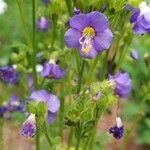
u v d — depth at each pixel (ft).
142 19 0.92
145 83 1.41
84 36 0.82
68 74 1.10
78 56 0.92
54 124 1.18
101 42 0.82
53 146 0.95
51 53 1.06
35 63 1.04
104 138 1.26
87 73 0.98
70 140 1.04
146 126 2.19
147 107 2.16
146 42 2.27
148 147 2.24
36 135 0.94
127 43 1.08
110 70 1.05
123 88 0.93
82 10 0.85
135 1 0.89
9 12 2.33
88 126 0.84
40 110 0.87
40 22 1.38
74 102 0.85
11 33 2.31
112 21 0.87
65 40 0.83
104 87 0.84
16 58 1.23
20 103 1.44
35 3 1.03
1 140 1.40
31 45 1.04
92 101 0.83
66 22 0.99
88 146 1.00
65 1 0.94
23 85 1.36
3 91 1.73
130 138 2.23
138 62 2.17
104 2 0.85
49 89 1.07
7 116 1.46
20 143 1.50
